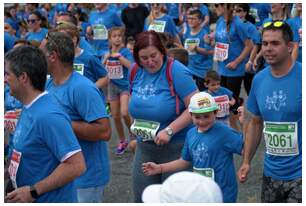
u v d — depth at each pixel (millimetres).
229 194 4098
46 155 3096
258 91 3875
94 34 10422
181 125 4086
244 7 8094
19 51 3053
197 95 4035
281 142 3771
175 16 14016
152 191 2885
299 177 3748
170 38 6703
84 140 3859
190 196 2652
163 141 4090
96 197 4020
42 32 9539
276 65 3717
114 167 6703
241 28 7762
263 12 10578
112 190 5965
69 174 3064
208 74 6445
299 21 7328
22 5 15422
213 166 4055
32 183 3131
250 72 8070
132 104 4293
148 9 12812
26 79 3041
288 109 3705
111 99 7172
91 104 3750
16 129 3168
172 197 2674
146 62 4113
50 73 3812
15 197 3074
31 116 3064
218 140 4020
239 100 7543
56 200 3203
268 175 3885
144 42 4082
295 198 3736
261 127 4086
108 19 10281
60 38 3746
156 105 4141
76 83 3777
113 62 7082
